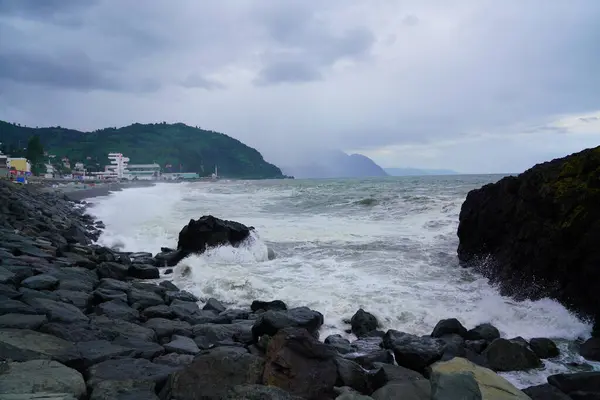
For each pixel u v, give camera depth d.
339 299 9.73
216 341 6.95
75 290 8.84
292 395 4.41
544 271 9.88
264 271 12.54
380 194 33.88
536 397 5.50
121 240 17.70
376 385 5.86
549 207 10.26
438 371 4.98
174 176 167.38
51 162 129.50
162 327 7.26
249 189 59.22
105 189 52.28
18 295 7.36
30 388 4.29
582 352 7.24
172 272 12.62
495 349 6.87
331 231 18.67
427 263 13.27
